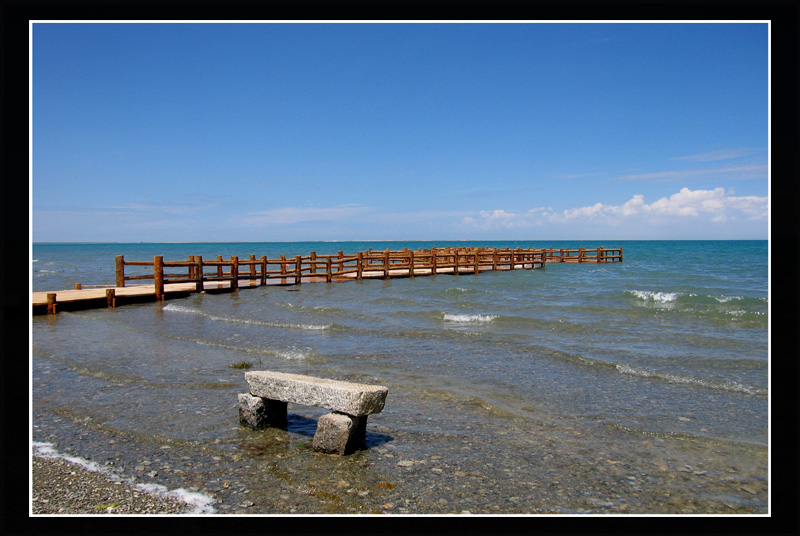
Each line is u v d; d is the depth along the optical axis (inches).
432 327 504.7
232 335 468.4
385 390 201.6
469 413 250.5
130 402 263.3
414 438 215.5
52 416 241.6
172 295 772.0
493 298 757.9
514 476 178.5
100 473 179.6
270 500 159.9
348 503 157.9
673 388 292.0
